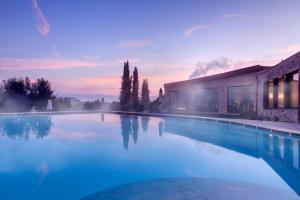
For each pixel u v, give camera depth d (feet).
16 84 76.33
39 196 14.58
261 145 29.96
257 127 37.37
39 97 80.48
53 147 28.48
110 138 34.73
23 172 18.99
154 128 45.78
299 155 24.95
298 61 38.65
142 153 25.70
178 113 81.41
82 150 27.04
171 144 30.50
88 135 37.40
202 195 14.34
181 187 15.83
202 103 74.18
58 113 76.02
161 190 15.26
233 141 32.48
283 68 44.09
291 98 45.39
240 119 52.85
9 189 15.64
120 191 15.19
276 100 49.49
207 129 44.01
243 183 16.55
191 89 78.54
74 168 20.27
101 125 50.01
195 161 22.49
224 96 65.31
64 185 16.31
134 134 38.58
